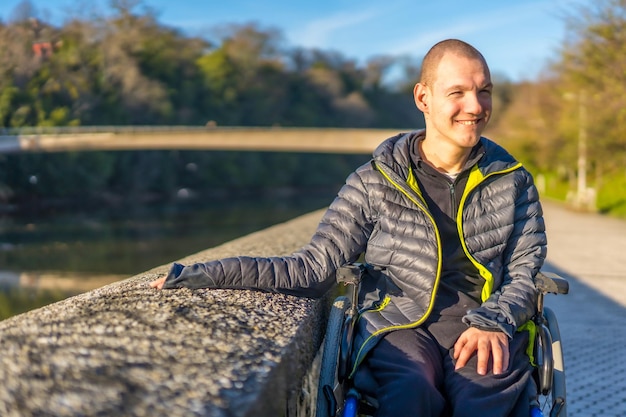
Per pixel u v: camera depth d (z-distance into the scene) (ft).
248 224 150.82
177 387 4.82
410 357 6.82
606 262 33.14
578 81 93.20
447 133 7.29
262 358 5.49
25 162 181.57
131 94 230.27
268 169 281.13
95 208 192.85
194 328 6.03
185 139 171.01
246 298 7.36
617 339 17.56
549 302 22.74
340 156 308.81
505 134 161.07
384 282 7.66
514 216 7.56
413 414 6.28
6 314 54.49
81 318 6.21
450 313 7.41
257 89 296.30
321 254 7.77
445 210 7.53
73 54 214.28
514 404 6.58
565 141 122.11
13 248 102.37
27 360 5.10
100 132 172.45
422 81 7.53
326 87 326.65
